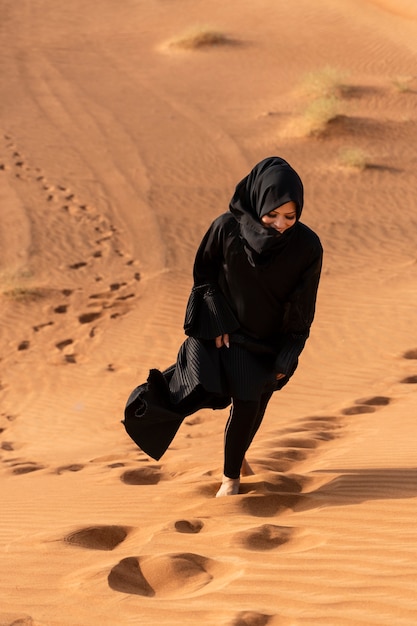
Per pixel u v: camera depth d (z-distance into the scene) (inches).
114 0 2561.5
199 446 506.9
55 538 295.6
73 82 1897.1
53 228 1238.3
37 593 247.6
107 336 899.4
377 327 808.9
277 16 2321.6
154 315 945.5
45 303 1006.4
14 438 650.2
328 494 325.1
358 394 622.5
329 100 1627.7
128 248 1181.1
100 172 1451.8
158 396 317.1
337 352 751.1
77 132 1620.3
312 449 431.8
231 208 306.5
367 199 1327.5
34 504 357.4
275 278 305.9
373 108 1692.9
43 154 1519.4
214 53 2057.1
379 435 451.8
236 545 275.6
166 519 317.7
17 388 789.9
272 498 321.7
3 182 1398.9
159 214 1288.1
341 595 229.1
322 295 936.3
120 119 1681.8
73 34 2258.9
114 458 481.7
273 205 288.2
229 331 316.5
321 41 2113.7
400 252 1106.7
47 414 706.8
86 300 1011.9
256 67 1964.8
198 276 321.1
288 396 636.1
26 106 1752.0
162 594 246.7
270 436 487.8
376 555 255.9
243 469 366.0
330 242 1161.4
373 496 317.4
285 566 252.4
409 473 346.6
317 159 1489.9
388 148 1524.4
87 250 1170.0
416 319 823.7
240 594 235.0
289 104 1727.4
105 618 227.5
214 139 1579.7
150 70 1975.9
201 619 222.2
